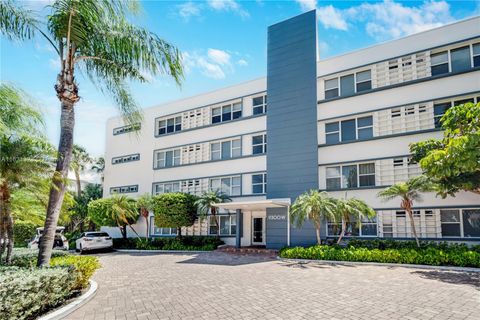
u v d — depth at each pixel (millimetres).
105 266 13891
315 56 19625
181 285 9508
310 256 14766
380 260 13305
